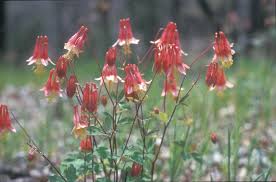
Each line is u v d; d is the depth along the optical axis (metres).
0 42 34.34
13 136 8.09
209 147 6.86
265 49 15.00
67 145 7.68
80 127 4.45
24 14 33.53
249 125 8.82
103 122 4.74
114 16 25.48
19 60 30.55
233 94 9.77
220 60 4.68
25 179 6.87
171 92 4.91
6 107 4.61
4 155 7.77
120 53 4.89
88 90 4.45
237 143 6.38
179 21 29.89
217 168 7.10
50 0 27.58
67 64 4.56
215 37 4.69
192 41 29.84
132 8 27.97
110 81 4.53
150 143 4.98
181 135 6.37
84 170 4.61
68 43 4.58
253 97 9.80
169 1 29.66
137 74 4.50
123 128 7.09
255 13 22.44
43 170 7.05
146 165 5.24
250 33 19.03
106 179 4.66
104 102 4.88
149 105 7.33
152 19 29.33
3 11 34.00
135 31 28.23
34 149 4.93
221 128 8.14
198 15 30.17
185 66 4.59
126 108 4.56
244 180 6.46
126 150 4.66
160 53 4.53
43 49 4.70
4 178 6.97
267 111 9.19
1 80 19.59
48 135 8.15
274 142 7.49
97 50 20.45
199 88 10.55
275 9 12.03
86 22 15.66
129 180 4.74
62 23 27.55
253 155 7.25
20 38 33.81
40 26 32.78
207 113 7.85
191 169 6.89
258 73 11.59
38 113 11.12
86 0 26.91
